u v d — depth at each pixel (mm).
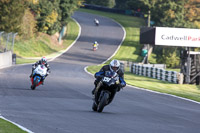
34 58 197500
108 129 27594
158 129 29484
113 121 32344
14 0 171000
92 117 34031
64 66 150375
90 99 52219
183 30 113000
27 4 184250
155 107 49156
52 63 167750
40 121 29234
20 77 83125
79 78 94562
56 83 74812
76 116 33844
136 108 46188
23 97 48500
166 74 119188
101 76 39125
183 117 40312
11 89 57594
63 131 25391
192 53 120562
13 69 110438
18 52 197500
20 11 175750
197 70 116188
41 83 60938
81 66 160125
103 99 38250
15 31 177000
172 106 52281
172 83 113000
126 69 167125
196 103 59375
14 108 37156
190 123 35500
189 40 113250
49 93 55906
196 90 98688
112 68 39188
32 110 36469
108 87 38812
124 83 39812
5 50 133250
